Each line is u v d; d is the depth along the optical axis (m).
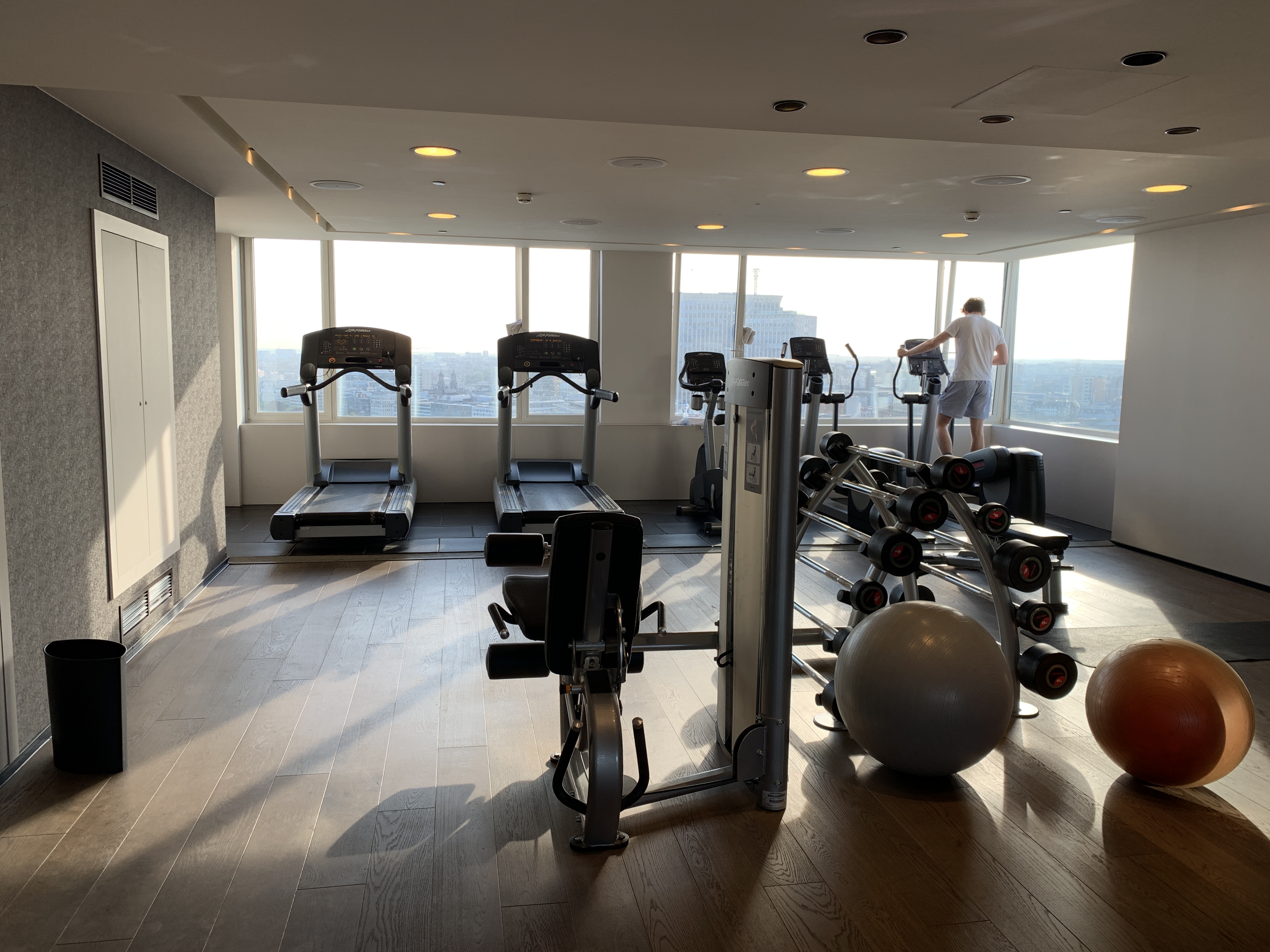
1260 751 3.19
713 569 5.70
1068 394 7.75
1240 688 2.80
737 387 2.84
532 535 2.99
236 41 2.32
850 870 2.43
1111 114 2.94
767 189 4.91
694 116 3.04
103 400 3.57
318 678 3.74
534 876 2.37
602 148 4.04
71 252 3.32
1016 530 4.20
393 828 2.60
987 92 2.71
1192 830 2.67
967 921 2.22
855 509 6.56
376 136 3.86
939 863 2.47
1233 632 4.52
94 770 2.89
